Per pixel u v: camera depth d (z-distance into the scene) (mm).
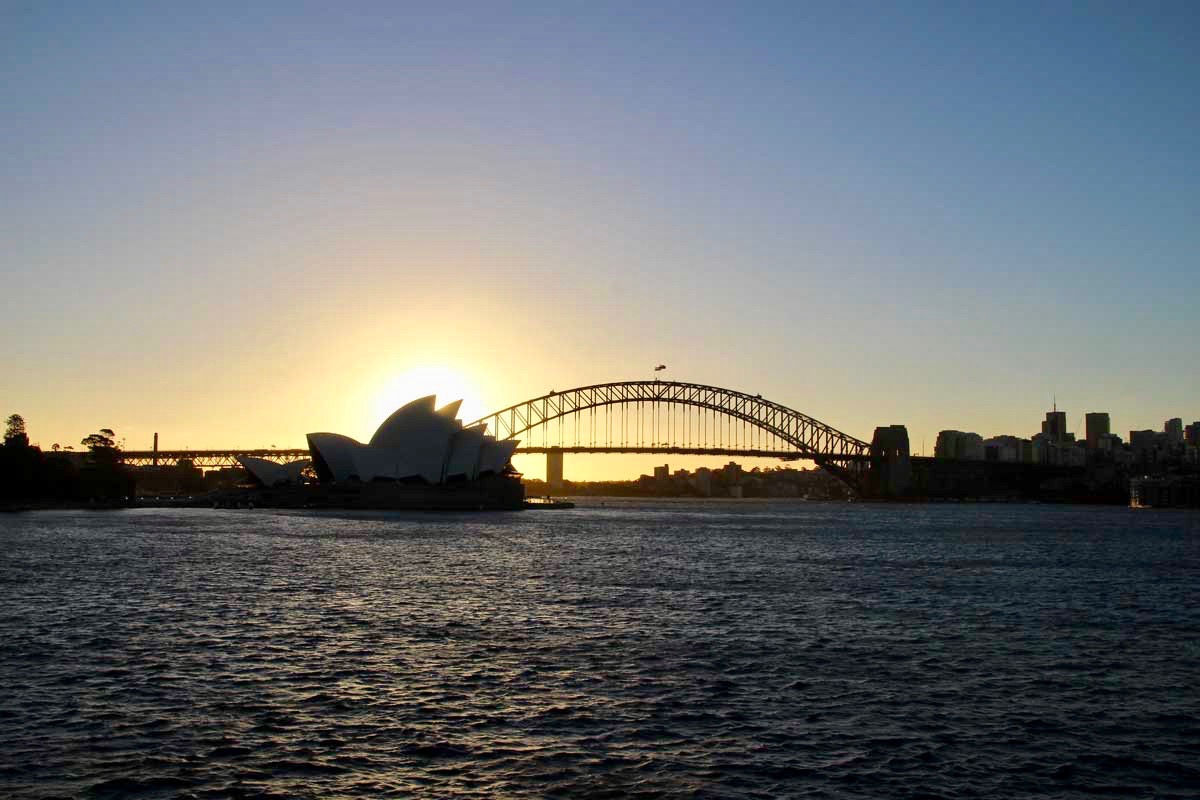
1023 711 33688
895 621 52500
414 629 48219
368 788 26188
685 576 75812
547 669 39219
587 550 103875
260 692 35156
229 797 25500
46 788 25828
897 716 32875
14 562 80312
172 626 48250
